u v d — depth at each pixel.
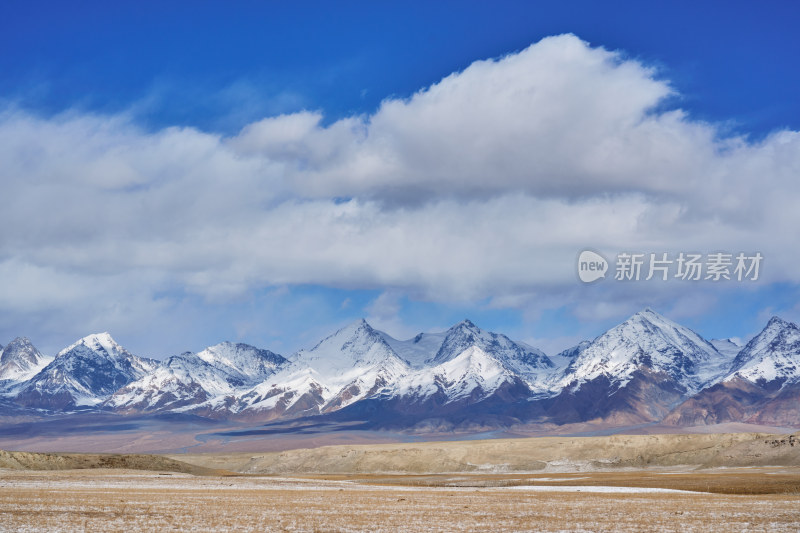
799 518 82.25
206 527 76.25
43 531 72.06
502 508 95.69
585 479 188.75
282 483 158.62
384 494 122.31
